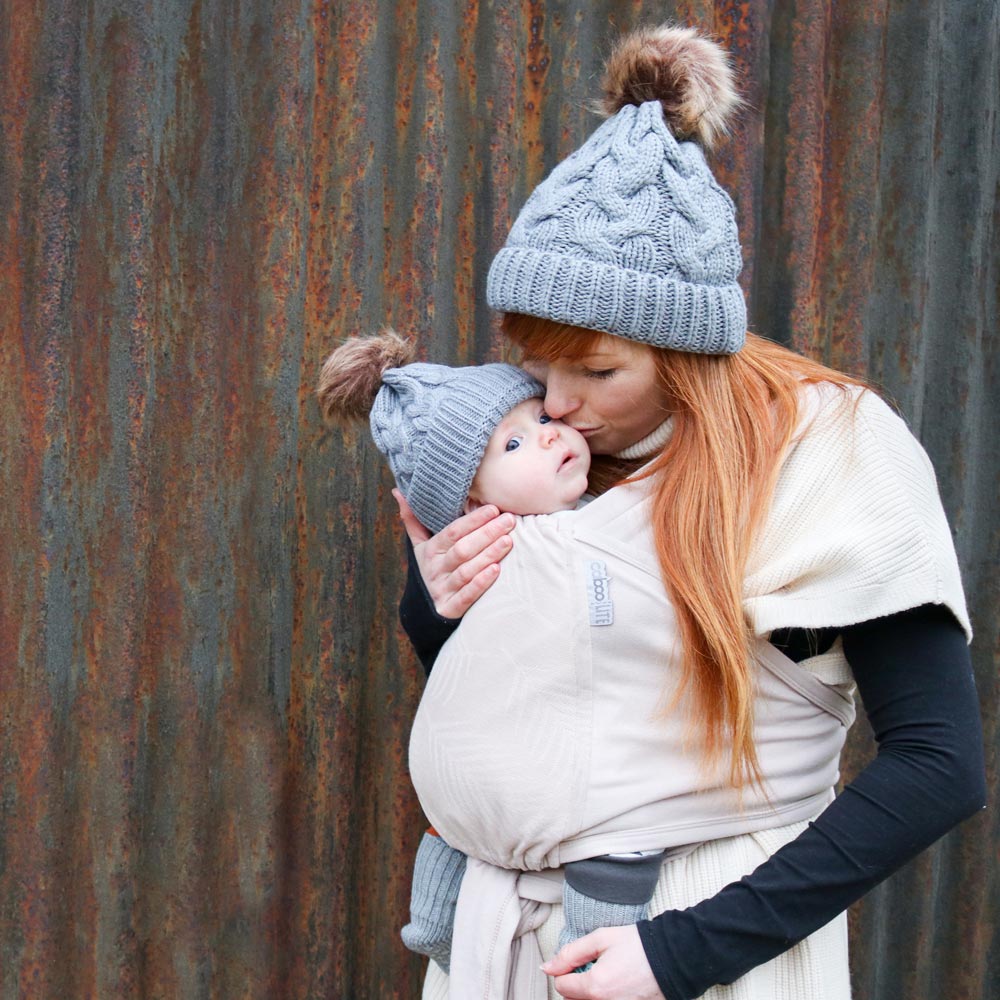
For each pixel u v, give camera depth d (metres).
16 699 1.41
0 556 1.41
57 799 1.42
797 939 0.90
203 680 1.46
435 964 1.23
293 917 1.50
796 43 1.48
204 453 1.44
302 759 1.48
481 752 1.01
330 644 1.46
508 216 1.48
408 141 1.44
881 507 0.94
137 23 1.35
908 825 0.89
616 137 0.99
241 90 1.42
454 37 1.45
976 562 1.69
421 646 1.21
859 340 1.54
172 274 1.42
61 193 1.36
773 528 0.96
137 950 1.46
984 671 1.69
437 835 1.17
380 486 1.49
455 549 1.05
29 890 1.41
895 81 1.57
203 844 1.46
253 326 1.43
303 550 1.47
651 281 0.94
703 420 0.98
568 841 0.99
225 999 1.49
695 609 0.94
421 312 1.44
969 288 1.63
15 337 1.38
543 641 0.99
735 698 0.95
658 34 1.04
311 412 1.45
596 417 1.03
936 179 1.63
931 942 1.67
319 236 1.44
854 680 1.03
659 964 0.91
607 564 0.98
